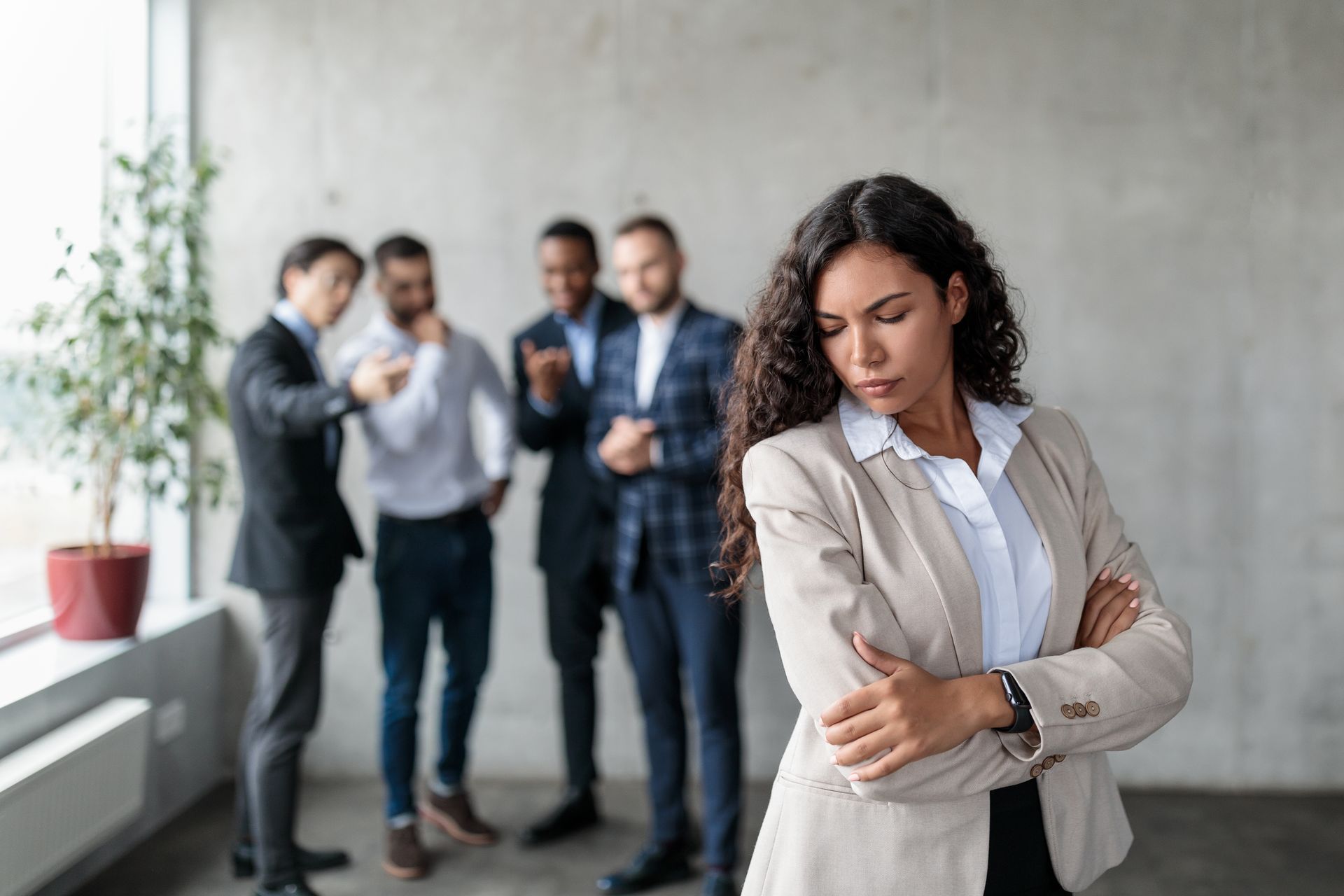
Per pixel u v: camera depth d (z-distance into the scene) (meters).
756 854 1.25
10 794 2.28
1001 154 3.51
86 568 2.96
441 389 3.05
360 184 3.60
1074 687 1.13
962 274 1.20
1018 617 1.21
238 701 3.65
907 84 3.51
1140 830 3.25
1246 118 3.46
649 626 2.88
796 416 1.27
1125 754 3.60
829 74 3.52
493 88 3.57
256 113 3.60
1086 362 3.52
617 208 3.57
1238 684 3.55
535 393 3.13
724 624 2.76
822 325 1.18
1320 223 3.47
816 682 1.15
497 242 3.59
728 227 3.55
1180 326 3.51
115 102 3.50
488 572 3.18
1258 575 3.53
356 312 3.62
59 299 3.05
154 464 3.20
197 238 3.35
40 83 3.00
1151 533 3.55
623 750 3.66
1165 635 1.19
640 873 2.85
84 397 3.01
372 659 3.68
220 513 3.62
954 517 1.23
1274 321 3.49
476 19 3.56
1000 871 1.20
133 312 3.02
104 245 2.99
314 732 3.69
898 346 1.14
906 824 1.17
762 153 3.54
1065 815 1.22
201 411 3.43
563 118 3.57
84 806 2.57
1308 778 3.54
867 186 1.18
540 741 3.67
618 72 3.55
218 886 2.85
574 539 3.12
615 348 2.92
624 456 2.72
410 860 2.93
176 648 3.31
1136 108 3.48
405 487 3.03
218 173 3.27
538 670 3.66
